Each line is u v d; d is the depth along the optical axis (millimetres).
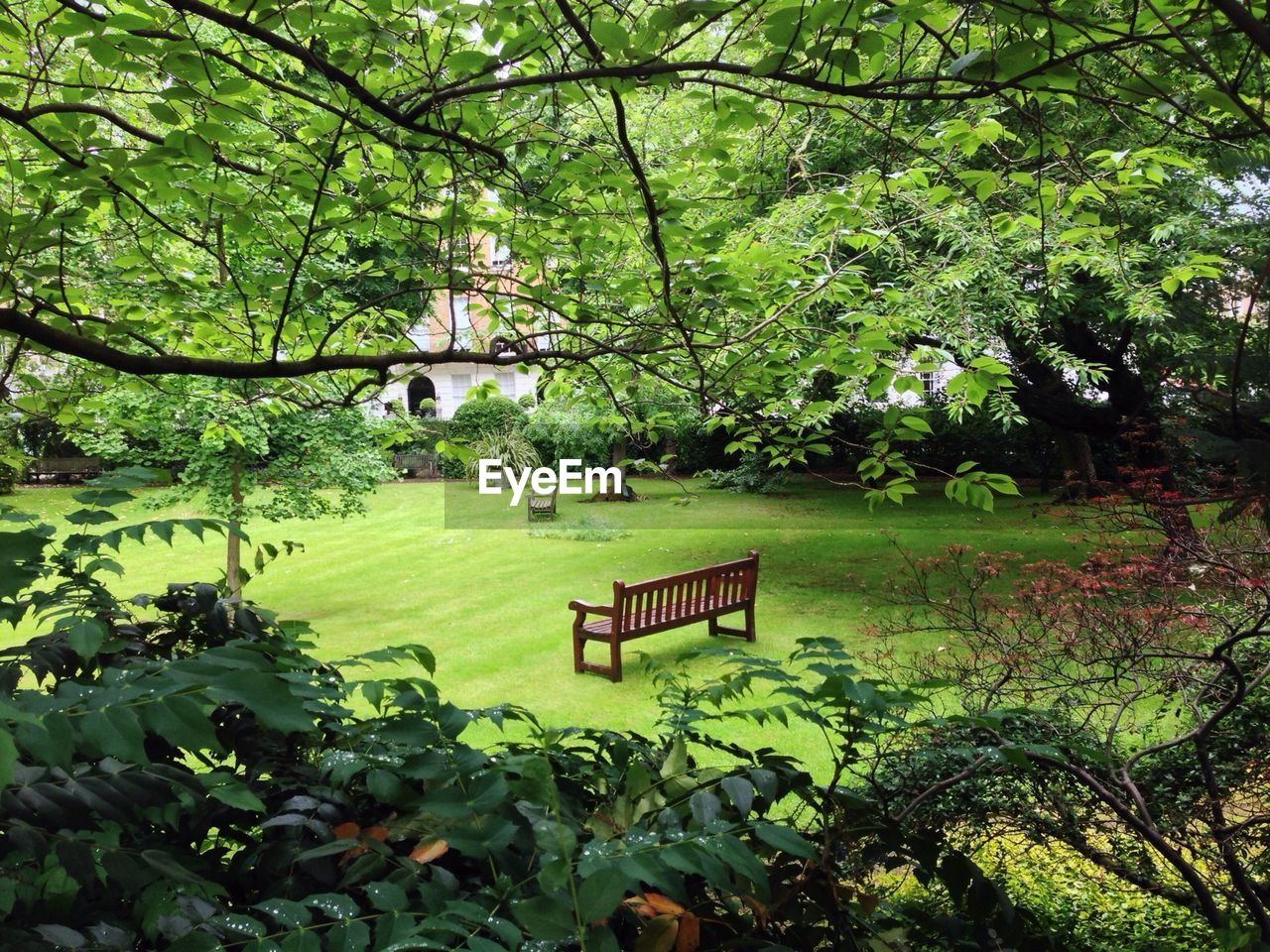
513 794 1237
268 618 1674
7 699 936
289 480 7918
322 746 1464
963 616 2975
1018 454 17016
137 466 1537
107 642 1405
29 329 1632
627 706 6039
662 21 1442
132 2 1614
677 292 2451
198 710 932
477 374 25266
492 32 1854
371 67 2047
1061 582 2725
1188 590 2451
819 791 1343
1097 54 1524
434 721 1360
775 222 4754
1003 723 2250
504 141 2236
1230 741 2486
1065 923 2453
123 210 2266
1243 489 1360
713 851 1021
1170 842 2248
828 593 9242
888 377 2436
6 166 2148
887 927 1435
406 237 2490
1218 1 1034
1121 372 8320
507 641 7816
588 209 2463
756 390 2656
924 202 2775
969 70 1481
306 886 1196
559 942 898
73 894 1062
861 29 1436
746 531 13328
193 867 1207
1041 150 1950
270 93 2428
